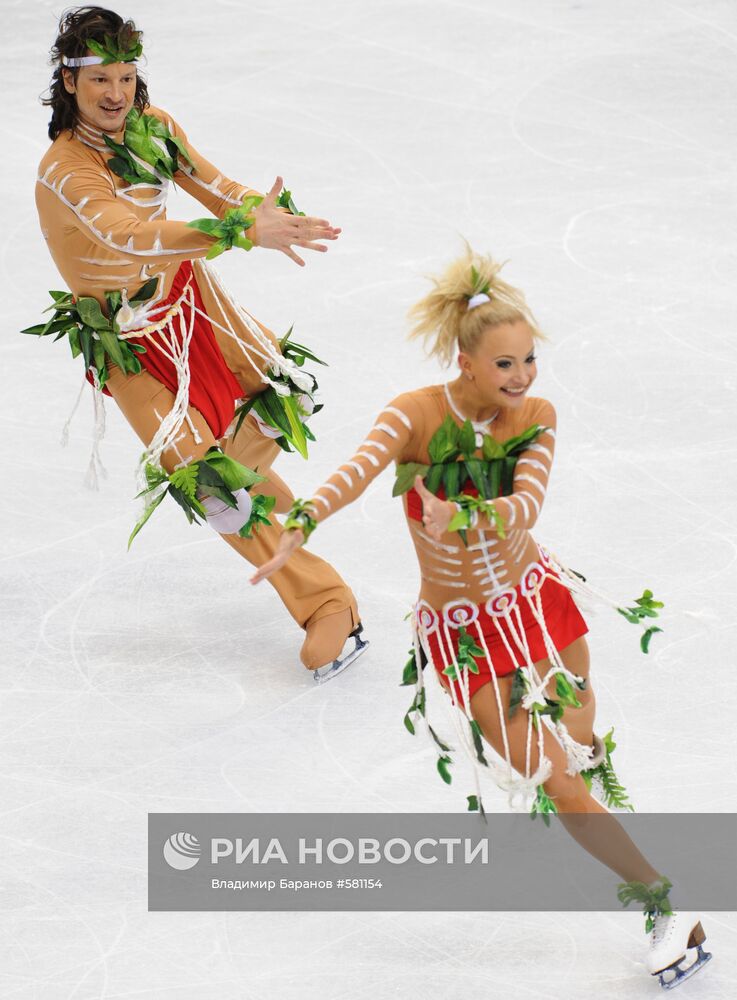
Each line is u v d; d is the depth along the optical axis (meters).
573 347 24.70
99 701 16.67
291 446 22.05
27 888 13.68
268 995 12.30
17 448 22.73
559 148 33.53
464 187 31.75
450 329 12.00
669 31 40.12
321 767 15.40
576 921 13.18
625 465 21.06
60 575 19.33
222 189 17.11
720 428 21.98
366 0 43.75
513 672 12.42
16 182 33.28
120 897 13.55
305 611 17.20
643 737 15.46
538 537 19.30
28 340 26.50
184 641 17.92
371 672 17.16
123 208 15.77
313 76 38.25
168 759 15.59
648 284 27.02
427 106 36.06
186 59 39.72
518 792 12.33
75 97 16.05
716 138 33.81
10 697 16.73
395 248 29.08
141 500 21.27
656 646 17.03
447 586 12.38
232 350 17.22
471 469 11.98
